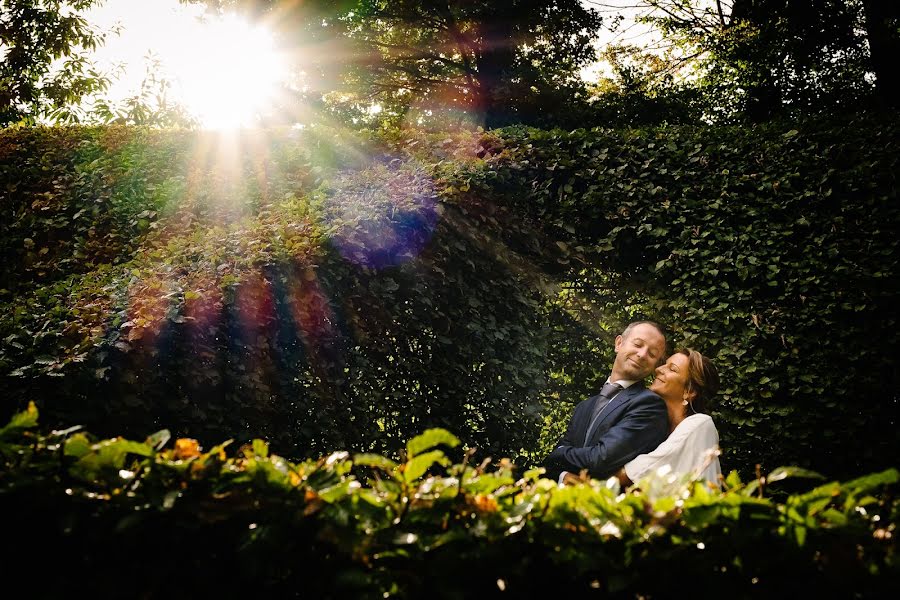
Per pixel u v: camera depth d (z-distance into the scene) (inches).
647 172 258.7
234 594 69.9
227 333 167.9
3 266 271.0
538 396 230.5
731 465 231.6
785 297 238.1
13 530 69.8
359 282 194.5
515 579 67.5
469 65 776.3
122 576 69.4
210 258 185.3
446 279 214.2
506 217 239.8
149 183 292.0
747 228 245.1
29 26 597.9
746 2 645.3
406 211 209.3
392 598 68.1
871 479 68.0
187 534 70.4
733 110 659.4
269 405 172.6
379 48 780.0
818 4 611.2
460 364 212.5
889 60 549.0
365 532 68.6
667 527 67.0
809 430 225.9
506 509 71.4
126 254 263.1
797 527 65.9
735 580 66.4
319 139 297.6
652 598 66.3
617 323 255.1
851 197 246.7
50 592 68.6
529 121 716.7
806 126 275.1
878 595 63.6
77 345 149.7
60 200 290.4
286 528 69.0
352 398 190.9
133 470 75.0
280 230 196.9
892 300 230.7
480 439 216.2
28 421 74.9
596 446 140.0
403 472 71.9
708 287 245.6
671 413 148.4
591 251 249.0
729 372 234.7
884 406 224.7
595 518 69.6
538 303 241.6
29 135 332.2
